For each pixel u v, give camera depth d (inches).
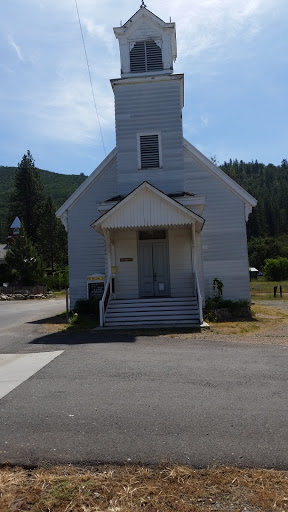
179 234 735.1
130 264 737.0
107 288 654.5
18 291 1708.9
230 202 780.0
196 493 149.2
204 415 214.4
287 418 209.0
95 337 487.2
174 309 623.2
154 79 762.2
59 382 279.3
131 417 213.2
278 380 275.9
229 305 709.9
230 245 772.6
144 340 456.8
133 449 179.5
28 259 1914.4
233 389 257.4
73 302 795.4
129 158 761.6
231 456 172.4
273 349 388.5
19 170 3139.8
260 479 156.3
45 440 189.9
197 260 766.5
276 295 1398.9
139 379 282.5
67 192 6668.3
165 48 776.9
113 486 153.9
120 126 767.7
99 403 234.7
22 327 619.2
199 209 714.8
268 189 6496.1
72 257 802.2
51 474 162.7
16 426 206.1
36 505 144.8
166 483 155.6
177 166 754.2
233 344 422.6
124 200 635.5
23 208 3102.9
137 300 647.8
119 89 771.4
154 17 778.2
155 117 764.0
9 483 157.6
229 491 149.9
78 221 807.7
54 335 517.0
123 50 780.0
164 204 633.6
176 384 269.6
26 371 313.0
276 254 3774.6
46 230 2984.7
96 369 312.8
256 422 204.7
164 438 189.0
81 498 147.4
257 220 4869.6
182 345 419.2
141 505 143.4
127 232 739.4
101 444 184.7
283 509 139.6
